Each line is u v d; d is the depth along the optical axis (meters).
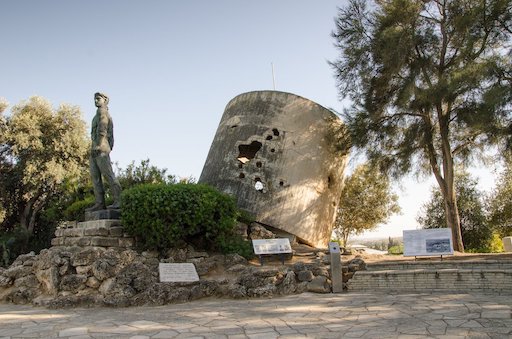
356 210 27.78
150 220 11.59
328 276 11.05
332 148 16.39
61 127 30.77
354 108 16.78
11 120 29.80
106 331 6.99
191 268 10.79
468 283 9.68
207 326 7.16
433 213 26.33
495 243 23.98
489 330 6.02
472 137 17.11
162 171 22.22
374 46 16.44
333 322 7.10
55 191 30.34
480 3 14.74
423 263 11.69
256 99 16.27
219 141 16.36
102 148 12.63
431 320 6.82
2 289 11.23
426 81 16.09
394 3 16.14
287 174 15.14
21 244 26.94
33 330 7.23
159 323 7.52
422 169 18.34
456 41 15.70
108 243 11.45
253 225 14.17
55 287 10.07
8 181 29.58
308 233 15.01
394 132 16.66
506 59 14.59
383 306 8.26
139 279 10.00
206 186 12.95
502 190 26.36
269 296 10.13
